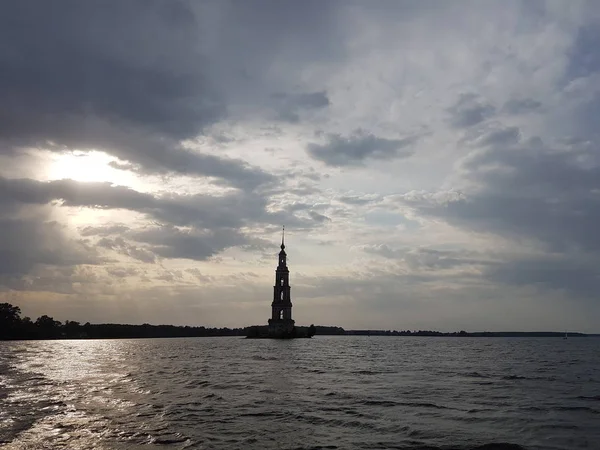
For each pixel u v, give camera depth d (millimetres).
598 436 31922
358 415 38062
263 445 28906
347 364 98812
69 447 28484
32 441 29750
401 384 60500
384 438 30906
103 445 28875
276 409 40500
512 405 43562
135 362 103000
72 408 40562
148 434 31422
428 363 105250
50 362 101750
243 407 41438
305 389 54188
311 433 31969
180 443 29297
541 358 130250
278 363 100062
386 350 182125
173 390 52719
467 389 55250
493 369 87500
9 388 54250
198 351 160500
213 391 51938
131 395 48594
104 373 74312
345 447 28672
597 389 55812
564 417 38031
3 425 33969
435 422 35750
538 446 29359
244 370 81188
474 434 32156
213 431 32281
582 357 136500
